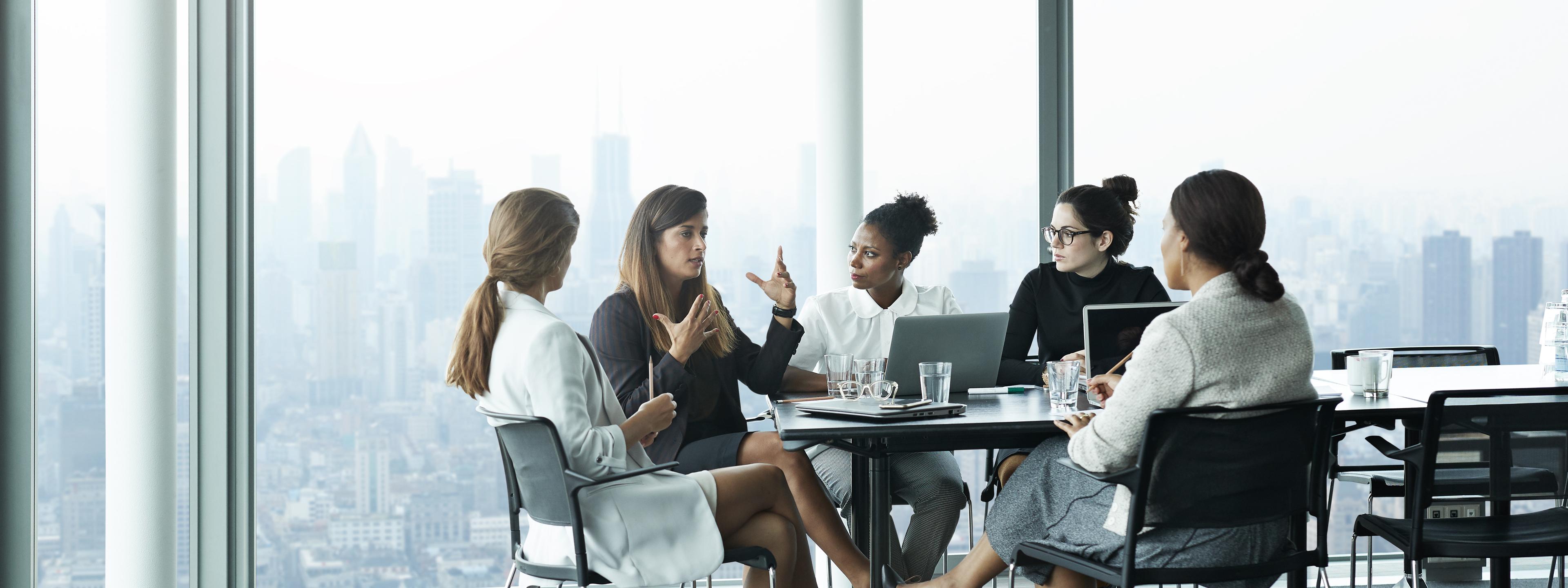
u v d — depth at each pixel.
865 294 3.20
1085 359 2.62
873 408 2.26
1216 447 1.90
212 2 3.07
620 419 2.40
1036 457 2.26
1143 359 1.92
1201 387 1.89
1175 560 1.96
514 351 2.19
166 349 2.85
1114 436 1.93
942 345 2.61
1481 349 3.29
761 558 2.25
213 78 3.08
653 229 2.82
